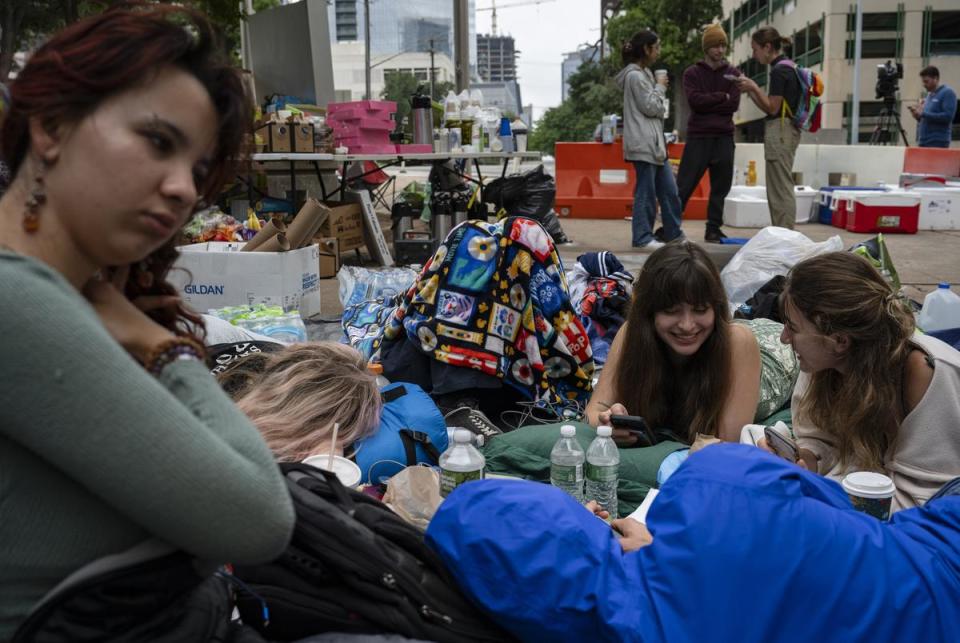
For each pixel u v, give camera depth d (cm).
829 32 4119
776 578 162
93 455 107
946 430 256
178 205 115
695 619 162
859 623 161
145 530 121
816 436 286
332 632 161
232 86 120
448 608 166
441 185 841
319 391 286
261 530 117
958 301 454
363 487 278
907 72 4131
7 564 115
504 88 11231
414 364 398
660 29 3838
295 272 513
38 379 103
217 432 118
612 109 5178
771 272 512
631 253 822
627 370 330
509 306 384
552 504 172
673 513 173
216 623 141
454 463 258
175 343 121
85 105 108
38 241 113
